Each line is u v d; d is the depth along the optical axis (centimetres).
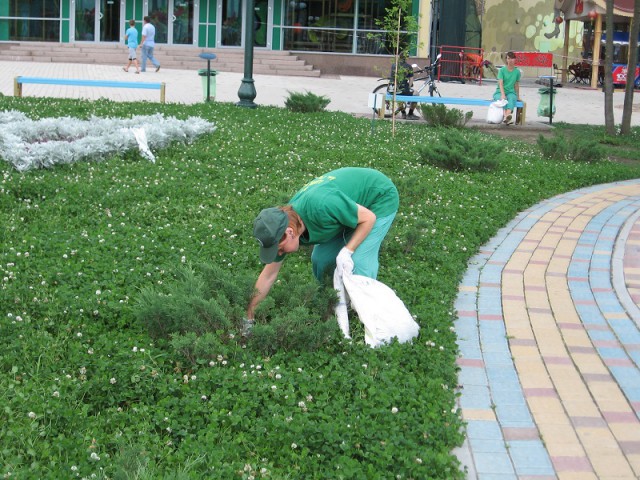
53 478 379
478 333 600
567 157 1431
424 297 632
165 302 541
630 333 603
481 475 409
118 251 713
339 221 523
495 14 3784
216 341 506
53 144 1056
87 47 3266
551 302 672
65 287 609
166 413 447
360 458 416
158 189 952
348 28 3331
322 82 2922
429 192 1015
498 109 1900
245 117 1641
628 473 412
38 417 432
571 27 3728
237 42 3372
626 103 1878
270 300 552
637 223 955
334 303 565
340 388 476
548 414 473
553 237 887
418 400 465
